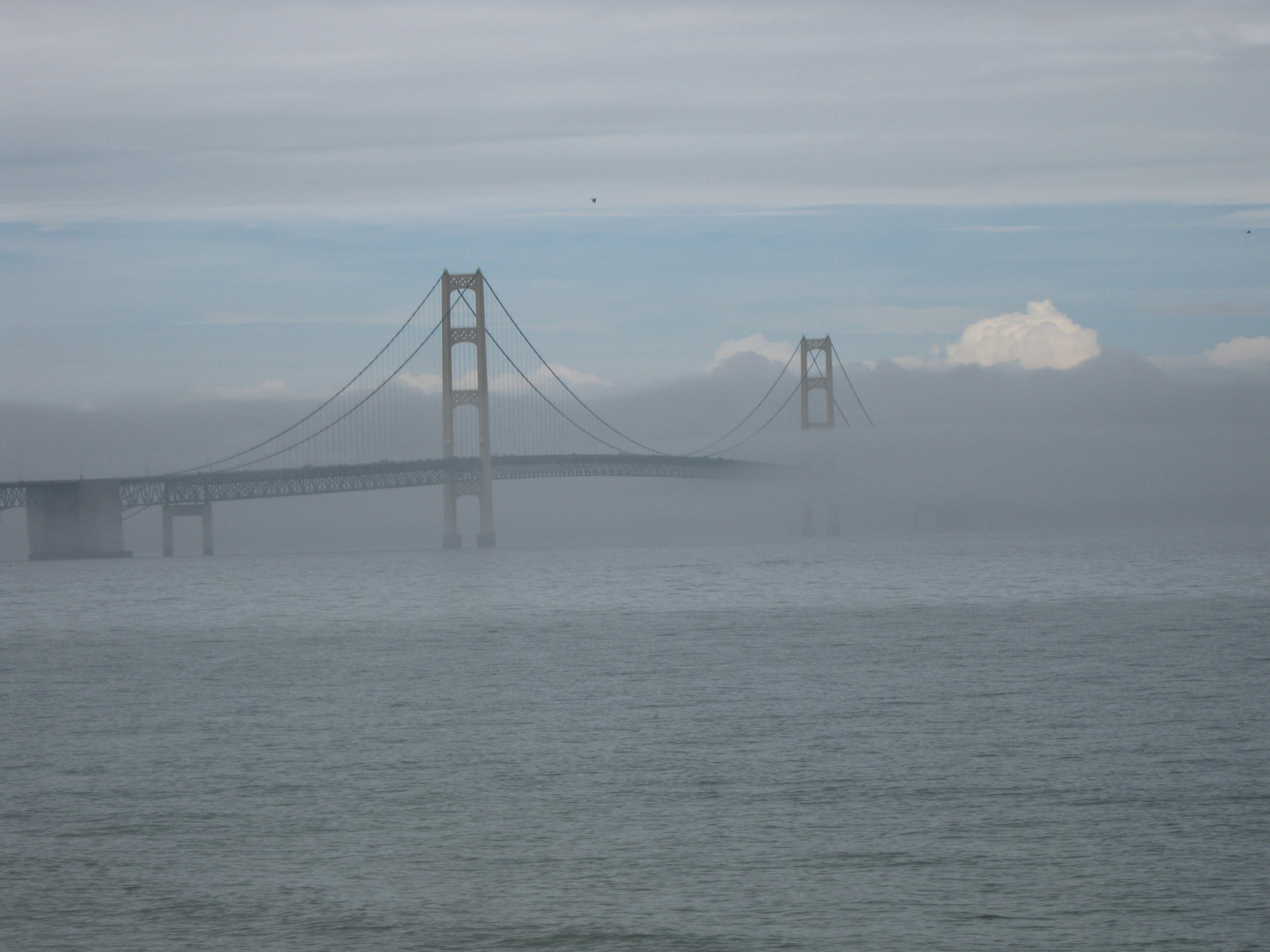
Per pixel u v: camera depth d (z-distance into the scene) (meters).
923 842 55.59
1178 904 48.19
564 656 127.00
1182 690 95.62
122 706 96.50
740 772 68.94
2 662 132.75
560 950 45.44
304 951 45.59
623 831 57.97
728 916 47.94
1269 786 63.94
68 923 48.09
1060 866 52.41
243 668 121.62
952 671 109.44
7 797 65.25
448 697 98.06
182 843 57.03
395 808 62.34
